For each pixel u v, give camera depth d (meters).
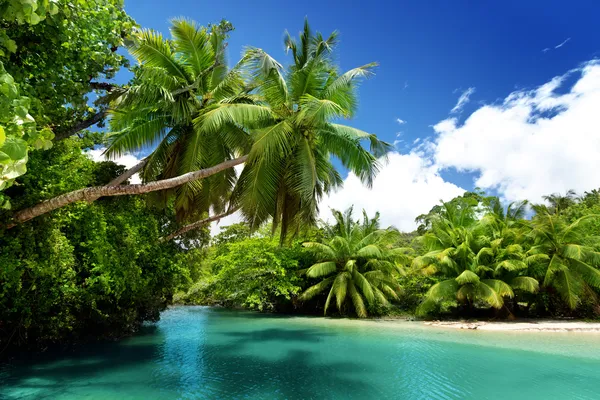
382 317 26.45
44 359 11.73
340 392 8.52
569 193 37.72
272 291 28.11
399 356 12.64
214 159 13.30
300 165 10.80
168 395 8.16
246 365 11.15
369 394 8.41
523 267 22.42
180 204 13.27
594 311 23.33
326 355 12.77
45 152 9.57
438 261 24.75
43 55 5.98
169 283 17.92
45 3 2.66
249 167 11.45
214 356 12.48
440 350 13.67
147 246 14.84
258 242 28.39
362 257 27.09
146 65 11.16
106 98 9.68
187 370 10.44
